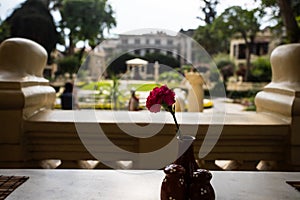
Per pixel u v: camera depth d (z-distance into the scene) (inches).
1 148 70.0
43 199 40.5
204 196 36.8
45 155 73.2
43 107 88.6
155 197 42.3
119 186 46.1
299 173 53.8
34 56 82.5
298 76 78.3
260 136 73.3
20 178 48.2
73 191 43.6
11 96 68.6
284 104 74.4
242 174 52.8
